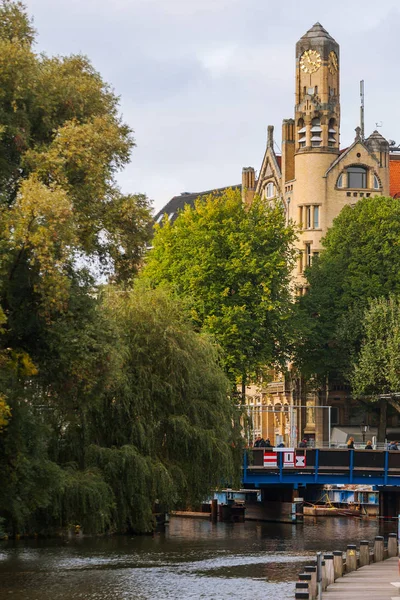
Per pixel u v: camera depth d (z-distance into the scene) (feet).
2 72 225.97
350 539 336.29
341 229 509.76
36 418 247.70
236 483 338.13
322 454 376.27
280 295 470.80
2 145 225.56
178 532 358.64
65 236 213.66
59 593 215.51
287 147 592.19
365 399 503.61
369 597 196.13
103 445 302.66
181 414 315.37
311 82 572.51
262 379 510.99
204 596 211.82
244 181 645.51
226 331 446.60
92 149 230.68
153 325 314.14
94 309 233.14
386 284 499.10
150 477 295.89
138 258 246.27
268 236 473.67
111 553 276.41
